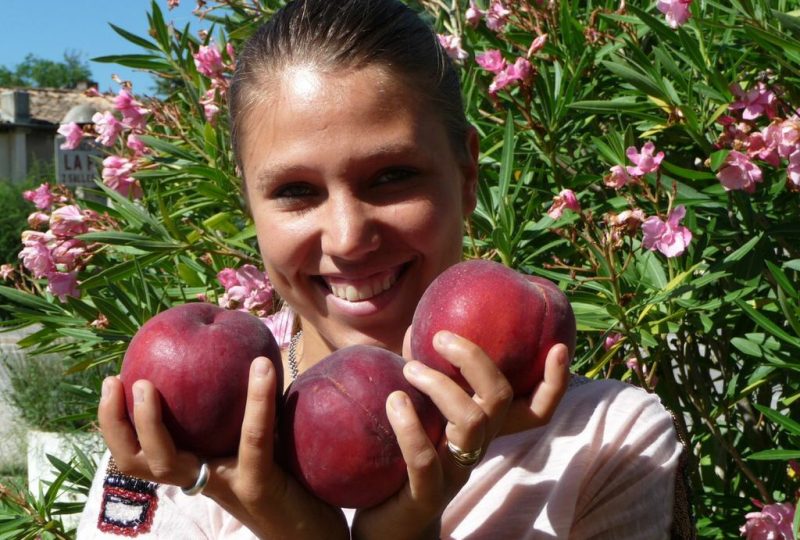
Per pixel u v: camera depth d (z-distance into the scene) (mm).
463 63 1598
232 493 707
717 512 1469
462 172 870
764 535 1238
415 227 793
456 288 723
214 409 697
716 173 1285
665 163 1272
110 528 831
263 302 1424
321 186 794
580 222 1454
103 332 1442
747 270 1240
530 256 1347
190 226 1593
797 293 1201
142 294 1457
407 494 692
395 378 701
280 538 711
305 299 838
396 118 783
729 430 1432
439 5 1740
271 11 1774
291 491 702
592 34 1480
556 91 1458
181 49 1729
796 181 1198
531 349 710
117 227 1548
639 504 803
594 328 1241
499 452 803
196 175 1608
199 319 722
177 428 696
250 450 683
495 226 1307
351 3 796
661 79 1325
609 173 1405
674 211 1217
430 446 673
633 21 1395
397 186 792
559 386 706
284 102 787
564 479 787
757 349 1240
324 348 888
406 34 799
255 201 832
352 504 705
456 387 680
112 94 1793
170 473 694
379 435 688
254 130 806
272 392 681
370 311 815
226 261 1589
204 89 1732
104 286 1534
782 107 1327
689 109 1289
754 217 1297
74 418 1627
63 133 1809
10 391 4062
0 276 1745
